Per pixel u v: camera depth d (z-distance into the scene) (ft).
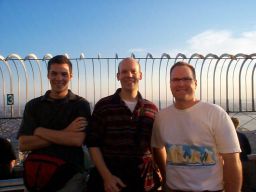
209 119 9.45
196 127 9.48
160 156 10.98
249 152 15.75
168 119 10.00
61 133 10.14
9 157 13.61
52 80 10.47
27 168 10.11
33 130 10.43
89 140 10.46
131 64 10.57
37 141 10.18
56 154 10.25
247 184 14.99
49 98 10.66
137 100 10.63
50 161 10.01
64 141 10.11
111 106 10.32
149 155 10.69
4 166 13.44
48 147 10.33
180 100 9.73
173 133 9.81
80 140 10.26
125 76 10.51
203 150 9.41
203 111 9.55
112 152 10.23
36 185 9.96
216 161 9.50
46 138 10.11
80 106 10.71
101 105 10.48
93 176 10.68
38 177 9.93
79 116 10.55
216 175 9.44
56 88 10.48
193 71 9.93
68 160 10.30
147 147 10.57
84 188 10.89
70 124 10.39
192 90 9.77
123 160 10.16
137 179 10.23
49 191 9.96
